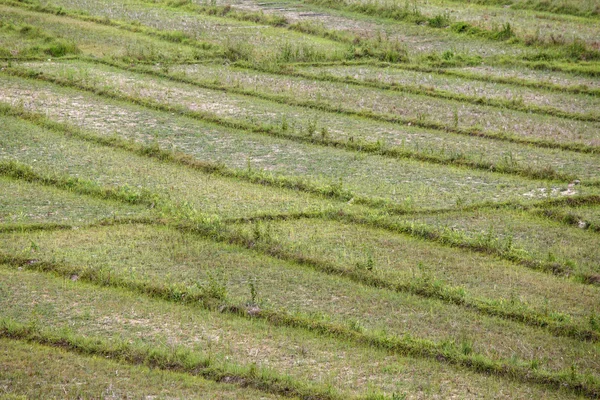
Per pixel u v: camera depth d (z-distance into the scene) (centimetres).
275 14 5250
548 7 5238
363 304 1884
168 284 1912
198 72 3881
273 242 2139
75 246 2116
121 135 2962
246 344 1703
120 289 1916
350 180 2616
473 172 2728
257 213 2341
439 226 2286
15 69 3725
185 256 2086
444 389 1564
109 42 4503
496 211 2416
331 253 2116
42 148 2822
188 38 4547
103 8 5453
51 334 1691
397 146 2912
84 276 1955
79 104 3334
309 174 2656
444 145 2930
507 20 4956
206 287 1911
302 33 4819
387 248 2170
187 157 2734
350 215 2342
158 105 3322
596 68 3944
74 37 4588
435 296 1920
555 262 2081
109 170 2648
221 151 2858
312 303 1878
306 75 3862
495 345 1723
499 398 1541
